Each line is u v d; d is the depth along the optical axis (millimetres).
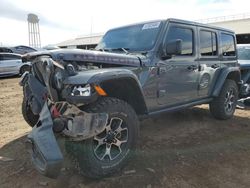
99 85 3418
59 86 3402
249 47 9516
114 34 5312
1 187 3514
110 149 3619
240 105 7734
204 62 5625
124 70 3783
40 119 3418
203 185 3600
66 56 3555
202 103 5824
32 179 3660
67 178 3635
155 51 4547
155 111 4715
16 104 8609
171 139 5074
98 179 3602
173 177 3732
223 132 5570
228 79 6473
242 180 3760
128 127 3746
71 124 3312
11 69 17297
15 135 5367
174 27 4961
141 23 5129
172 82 4852
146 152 4449
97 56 3807
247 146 4879
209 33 5840
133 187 3473
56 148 3133
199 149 4656
